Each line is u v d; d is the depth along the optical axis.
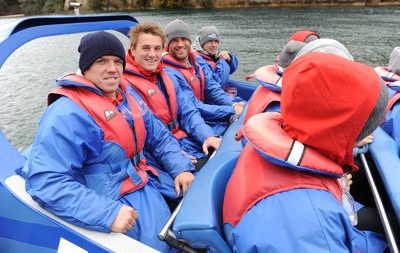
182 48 2.49
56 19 1.79
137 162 1.49
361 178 1.61
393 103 1.75
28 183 1.18
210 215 1.04
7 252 1.33
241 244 0.86
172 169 1.70
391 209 1.30
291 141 0.86
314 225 0.78
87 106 1.29
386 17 14.30
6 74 5.22
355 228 1.23
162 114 2.03
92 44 1.29
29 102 4.28
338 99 0.76
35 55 6.00
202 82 2.71
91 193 1.21
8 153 1.46
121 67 1.39
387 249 1.29
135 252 1.13
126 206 1.24
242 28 13.06
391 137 1.68
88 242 1.16
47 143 1.17
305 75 0.80
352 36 10.42
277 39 10.45
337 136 0.79
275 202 0.85
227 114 2.44
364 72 0.79
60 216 1.18
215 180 1.22
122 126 1.38
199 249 1.16
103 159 1.35
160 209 1.44
